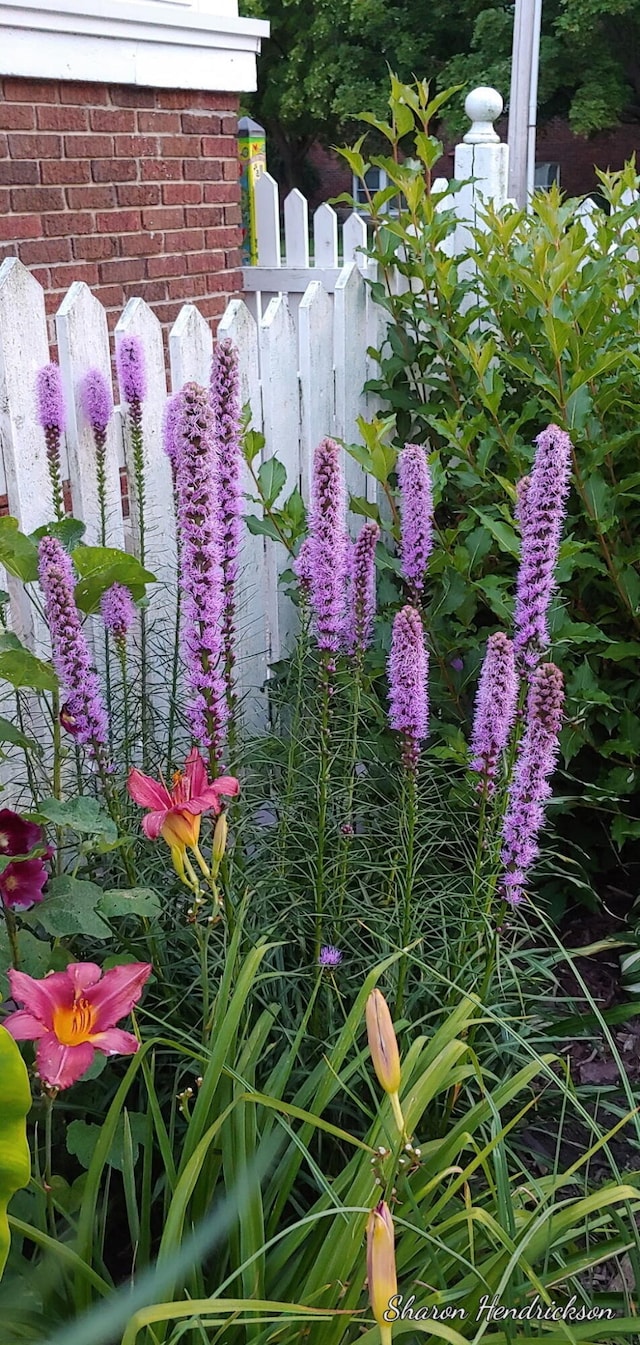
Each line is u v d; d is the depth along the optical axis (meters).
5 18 4.29
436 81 23.67
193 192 5.71
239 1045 1.97
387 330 4.05
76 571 2.32
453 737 3.13
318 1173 1.60
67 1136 1.91
